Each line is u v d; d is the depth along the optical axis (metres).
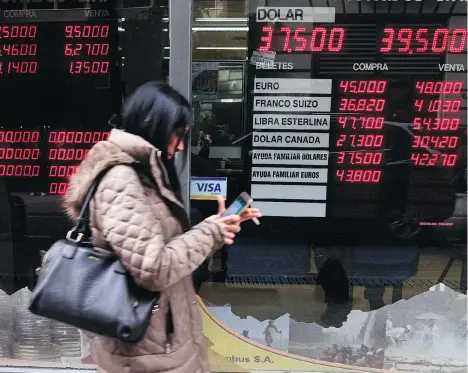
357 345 2.96
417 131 2.79
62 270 1.49
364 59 2.77
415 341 2.93
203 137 2.84
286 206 2.89
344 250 2.92
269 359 2.96
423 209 2.85
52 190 2.93
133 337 1.45
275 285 2.95
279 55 2.78
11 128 2.90
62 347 3.00
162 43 2.79
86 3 2.79
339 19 2.74
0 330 3.03
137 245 1.41
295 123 2.83
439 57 2.73
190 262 1.52
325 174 2.86
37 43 2.83
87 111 2.86
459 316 2.89
